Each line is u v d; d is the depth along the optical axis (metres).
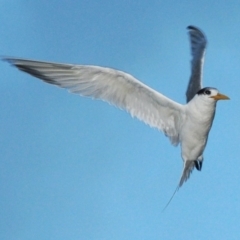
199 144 13.95
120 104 13.88
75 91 13.55
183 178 14.21
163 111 14.02
